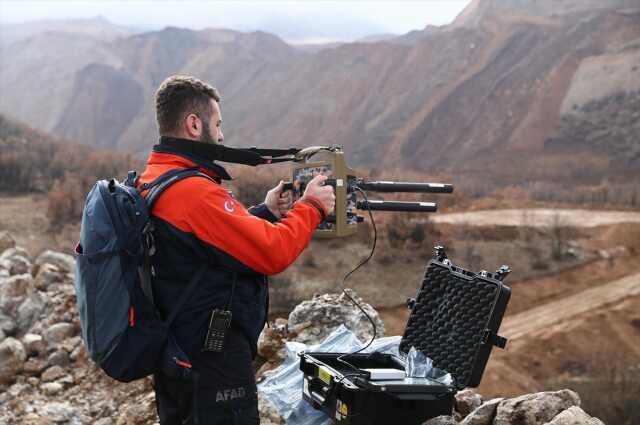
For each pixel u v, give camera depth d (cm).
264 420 348
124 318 226
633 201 10250
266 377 423
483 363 294
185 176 234
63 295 735
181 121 247
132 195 232
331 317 525
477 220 7338
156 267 234
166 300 233
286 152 280
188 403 237
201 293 232
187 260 232
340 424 297
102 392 568
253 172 5006
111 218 228
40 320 708
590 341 4694
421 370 312
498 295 290
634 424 3175
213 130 253
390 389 286
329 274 5062
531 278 5875
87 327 227
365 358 348
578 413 294
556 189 13725
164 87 248
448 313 316
